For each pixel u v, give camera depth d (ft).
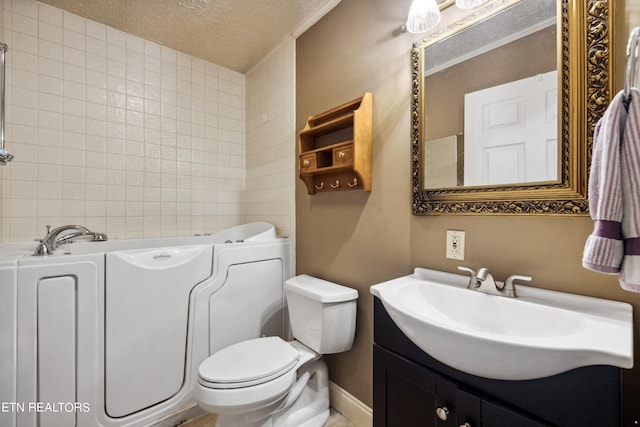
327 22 5.72
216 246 5.53
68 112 6.00
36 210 5.68
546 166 2.93
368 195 4.81
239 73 8.47
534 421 2.17
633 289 2.00
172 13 5.95
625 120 2.00
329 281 5.58
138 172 6.85
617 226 1.99
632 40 1.98
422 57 4.00
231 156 8.30
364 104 4.63
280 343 4.66
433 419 2.81
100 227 6.37
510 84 3.19
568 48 2.79
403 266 4.28
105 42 6.40
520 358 2.04
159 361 4.87
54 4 5.74
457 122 3.64
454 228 3.69
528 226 3.08
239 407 3.59
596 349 1.88
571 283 2.81
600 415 1.93
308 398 4.84
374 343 3.48
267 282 6.18
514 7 3.18
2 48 4.77
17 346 3.73
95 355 4.30
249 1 5.58
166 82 7.22
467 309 3.22
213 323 5.46
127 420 4.57
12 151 5.45
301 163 5.65
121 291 4.52
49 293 3.94
